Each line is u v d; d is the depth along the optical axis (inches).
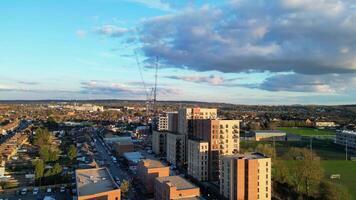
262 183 7524.6
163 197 7436.0
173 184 7529.5
